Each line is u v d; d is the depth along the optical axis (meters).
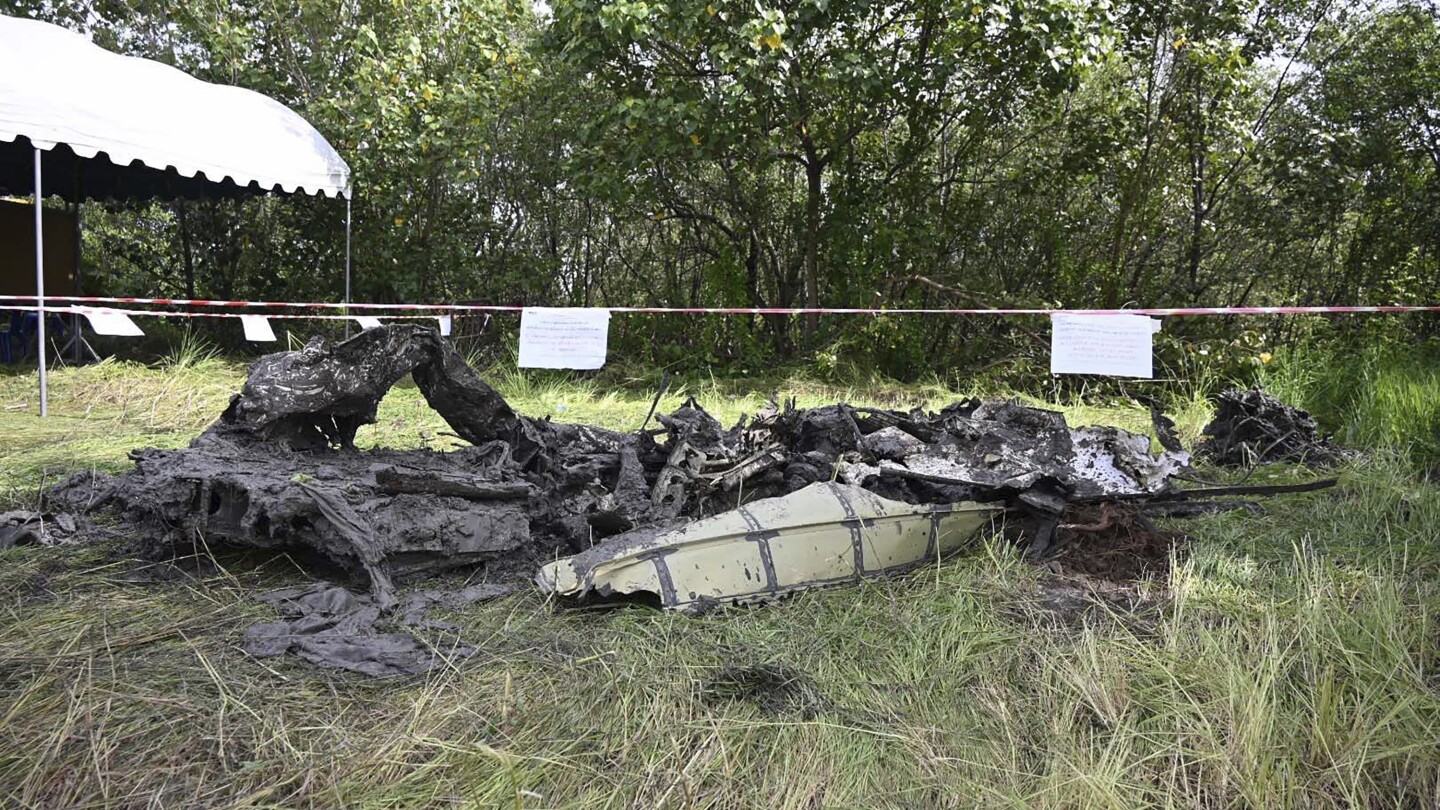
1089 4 10.30
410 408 8.60
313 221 13.12
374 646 3.34
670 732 2.98
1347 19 12.38
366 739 2.85
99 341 12.38
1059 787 2.75
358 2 12.84
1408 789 2.83
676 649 3.51
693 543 3.97
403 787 2.65
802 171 13.51
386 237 12.56
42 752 2.71
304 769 2.70
